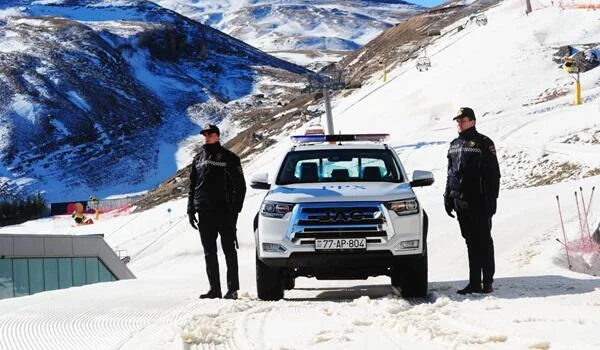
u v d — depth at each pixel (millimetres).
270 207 10258
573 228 20844
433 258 22172
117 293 11484
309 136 12266
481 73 97875
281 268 10328
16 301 10273
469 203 10281
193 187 11172
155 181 192750
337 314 8273
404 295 10203
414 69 118062
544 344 5633
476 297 9539
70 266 41375
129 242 65250
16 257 38094
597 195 26547
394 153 11656
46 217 146250
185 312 8781
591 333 6238
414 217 10039
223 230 11031
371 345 6145
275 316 8273
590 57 94625
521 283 11219
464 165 10320
